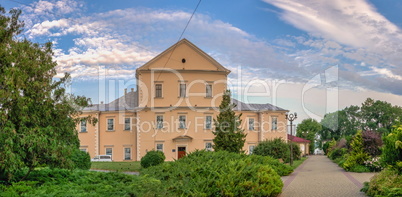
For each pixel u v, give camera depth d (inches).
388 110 3476.9
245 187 544.1
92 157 2028.8
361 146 1130.7
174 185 546.9
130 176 671.8
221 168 632.4
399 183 536.1
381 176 585.3
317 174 993.5
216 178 582.2
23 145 524.7
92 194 460.8
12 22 569.6
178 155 1966.0
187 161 802.8
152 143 1959.9
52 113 603.5
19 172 604.4
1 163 492.4
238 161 709.9
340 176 919.7
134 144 2025.1
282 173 951.0
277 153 1397.6
